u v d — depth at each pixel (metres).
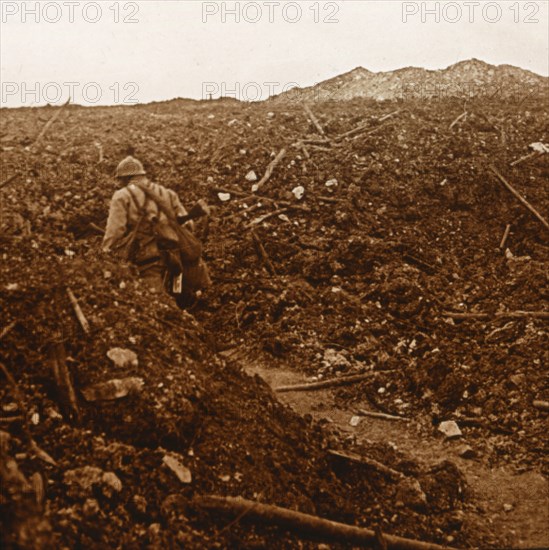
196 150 11.27
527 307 8.99
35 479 4.45
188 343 6.12
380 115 12.66
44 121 11.74
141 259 7.33
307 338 8.29
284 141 11.72
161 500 4.73
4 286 5.71
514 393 7.37
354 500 5.64
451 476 6.12
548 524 5.77
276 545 4.87
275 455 5.53
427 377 7.55
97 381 5.23
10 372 5.15
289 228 10.09
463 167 11.45
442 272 9.71
